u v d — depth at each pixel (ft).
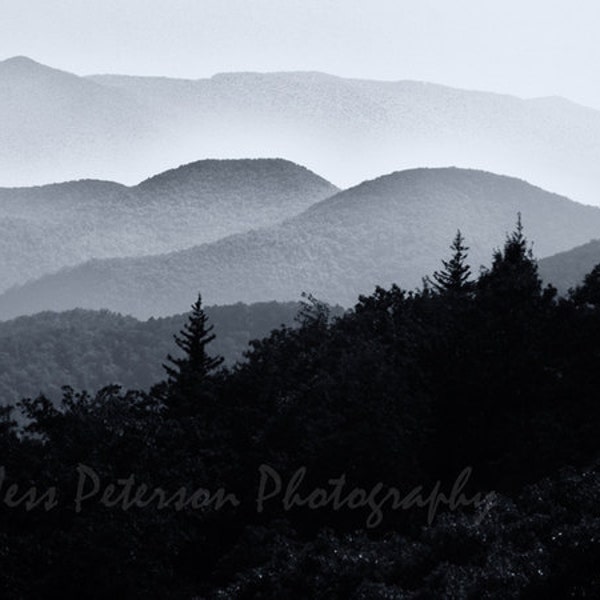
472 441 577.84
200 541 545.44
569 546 322.75
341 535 508.12
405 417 573.74
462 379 597.52
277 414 635.25
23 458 520.83
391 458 542.16
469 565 349.00
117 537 465.88
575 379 607.78
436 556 377.71
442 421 592.19
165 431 611.88
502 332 631.56
